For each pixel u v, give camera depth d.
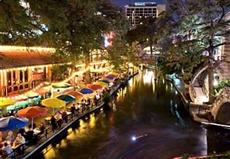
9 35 16.48
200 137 31.88
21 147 23.75
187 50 39.72
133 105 49.03
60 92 41.22
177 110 45.22
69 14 21.86
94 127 35.38
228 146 29.09
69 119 34.16
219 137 31.73
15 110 31.22
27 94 34.66
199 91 48.75
